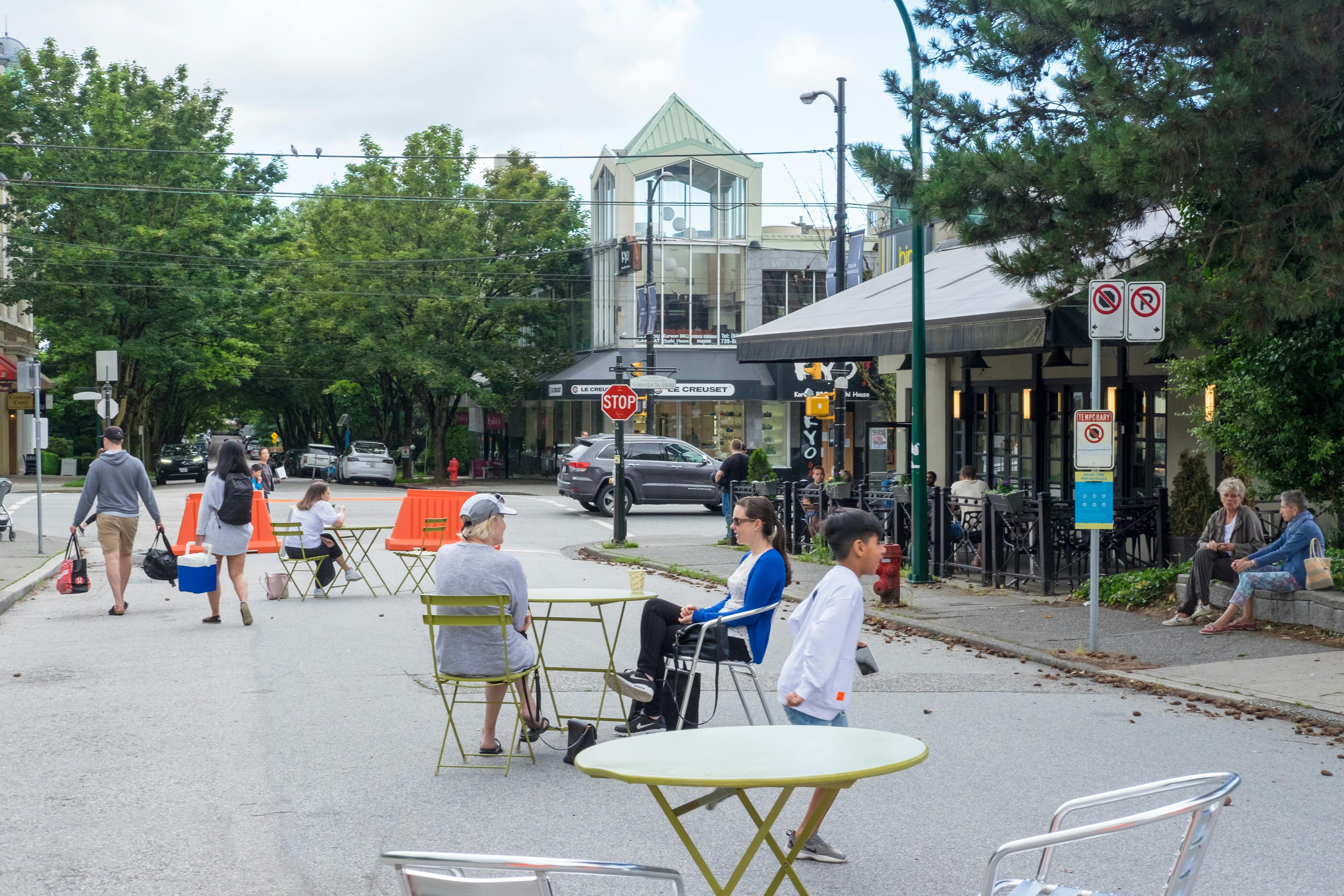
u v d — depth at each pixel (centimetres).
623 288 4647
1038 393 1975
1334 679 929
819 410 2720
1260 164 1062
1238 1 1017
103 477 1325
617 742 413
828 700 523
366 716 848
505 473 5397
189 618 1322
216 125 4631
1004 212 1183
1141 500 1497
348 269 4744
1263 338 1187
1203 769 704
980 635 1164
